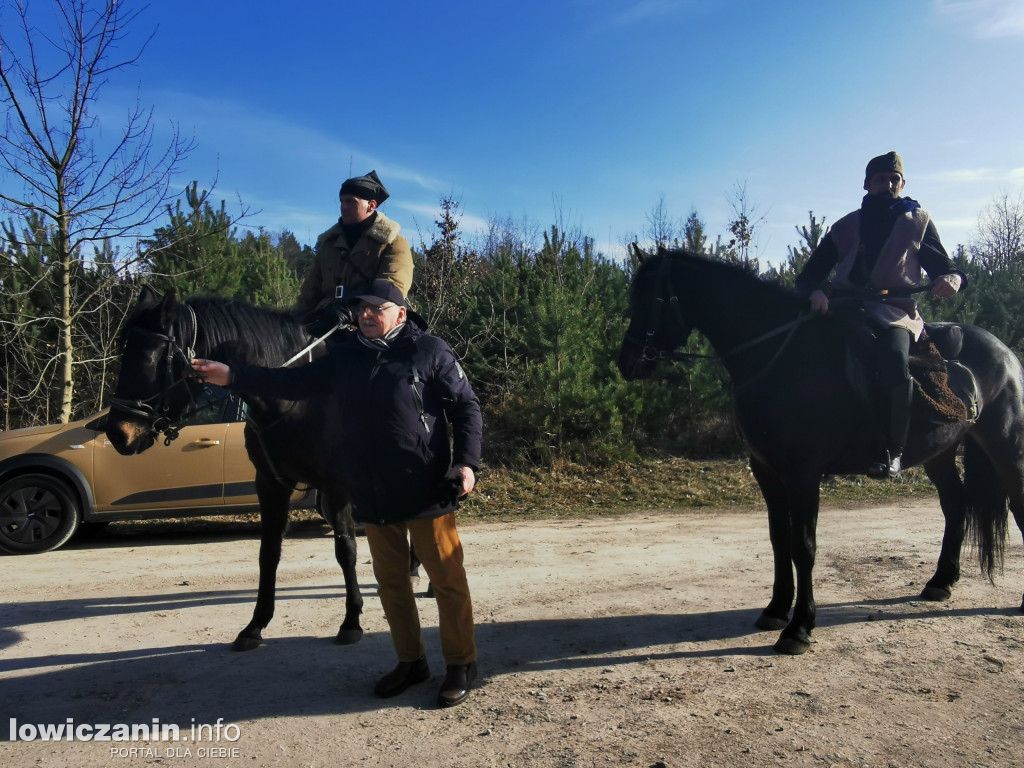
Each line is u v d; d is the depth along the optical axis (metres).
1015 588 5.37
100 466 7.47
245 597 5.55
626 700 3.62
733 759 3.02
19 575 6.30
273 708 3.59
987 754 3.03
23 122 8.81
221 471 7.71
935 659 4.07
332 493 4.30
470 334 12.91
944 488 5.30
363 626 4.79
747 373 4.47
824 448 4.29
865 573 5.88
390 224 4.61
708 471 10.85
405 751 3.15
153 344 3.70
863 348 4.30
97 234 9.74
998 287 14.03
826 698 3.59
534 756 3.08
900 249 4.45
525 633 4.62
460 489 3.38
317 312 4.57
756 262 13.04
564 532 7.90
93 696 3.74
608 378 11.80
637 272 4.79
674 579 5.84
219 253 12.67
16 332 10.69
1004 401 4.89
